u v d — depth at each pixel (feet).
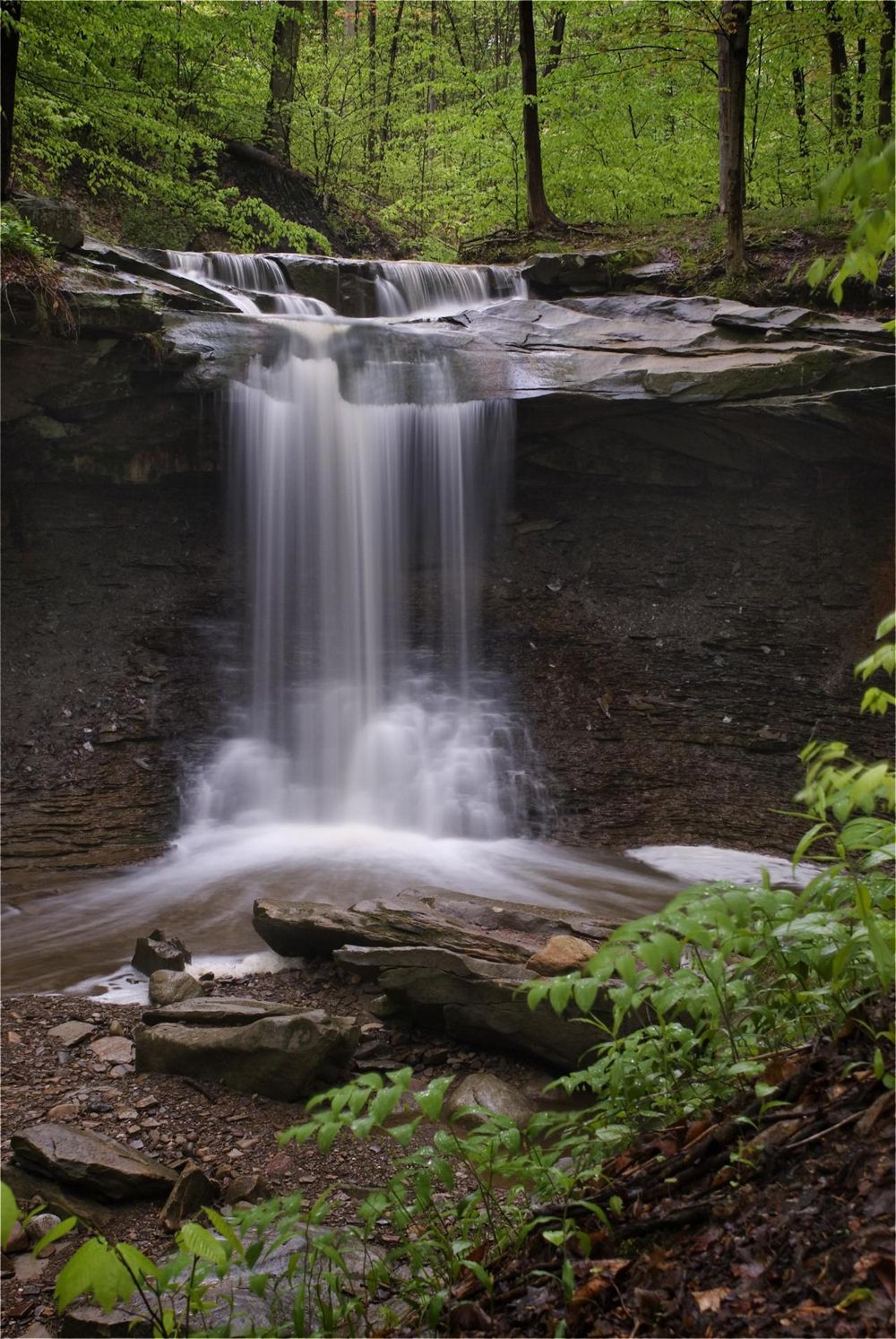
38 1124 14.01
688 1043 9.43
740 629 41.22
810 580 41.14
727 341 41.81
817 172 55.88
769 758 38.19
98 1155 13.16
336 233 68.33
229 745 37.06
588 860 33.76
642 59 54.08
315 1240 8.85
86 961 23.13
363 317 46.47
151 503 39.27
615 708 39.96
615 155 59.41
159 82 56.80
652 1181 7.91
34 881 28.94
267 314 41.45
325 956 21.86
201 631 38.99
